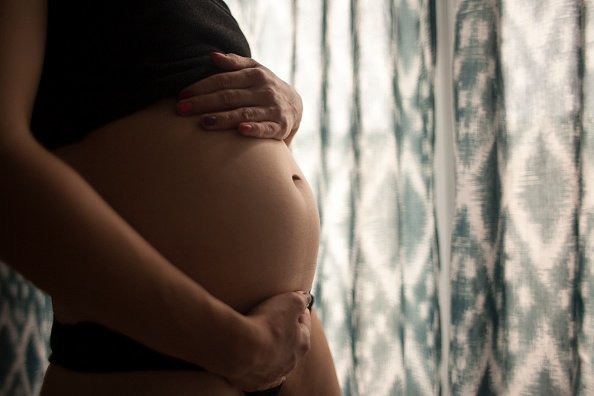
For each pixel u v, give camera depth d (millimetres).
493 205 1258
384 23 1354
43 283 437
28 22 508
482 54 1276
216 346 475
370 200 1302
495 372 1233
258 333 503
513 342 1226
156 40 590
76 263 430
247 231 566
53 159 456
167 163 550
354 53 1336
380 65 1343
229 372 488
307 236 644
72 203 436
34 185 429
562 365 1189
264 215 583
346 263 1320
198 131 581
